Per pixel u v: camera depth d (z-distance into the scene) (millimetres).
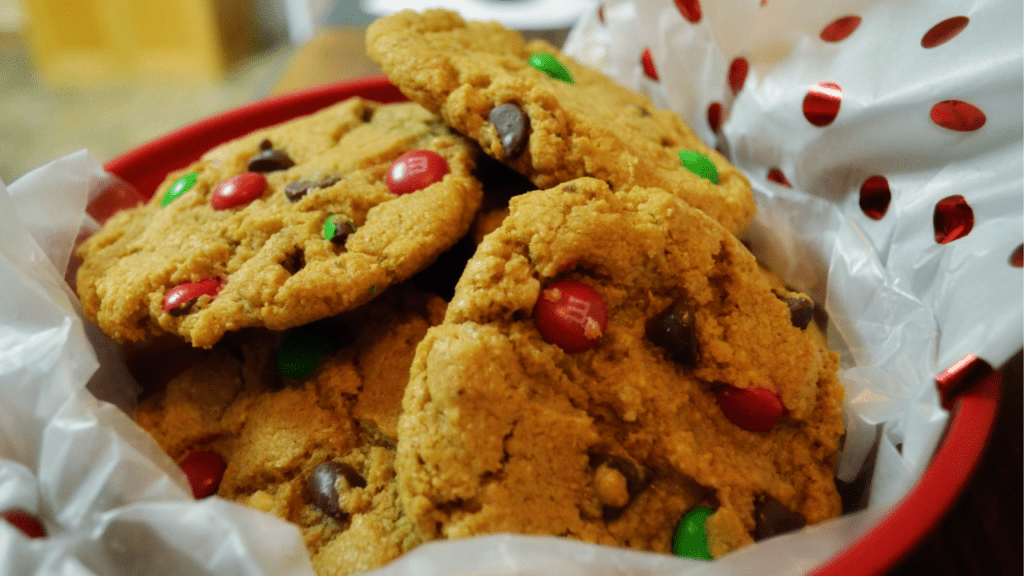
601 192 209
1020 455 222
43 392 203
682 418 205
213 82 555
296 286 208
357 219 222
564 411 198
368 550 198
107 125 502
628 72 288
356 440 216
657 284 210
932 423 199
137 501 193
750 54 261
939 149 230
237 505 190
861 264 241
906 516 181
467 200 224
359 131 251
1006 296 203
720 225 219
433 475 189
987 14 223
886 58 238
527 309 199
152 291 218
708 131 279
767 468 208
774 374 210
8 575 175
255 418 220
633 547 196
